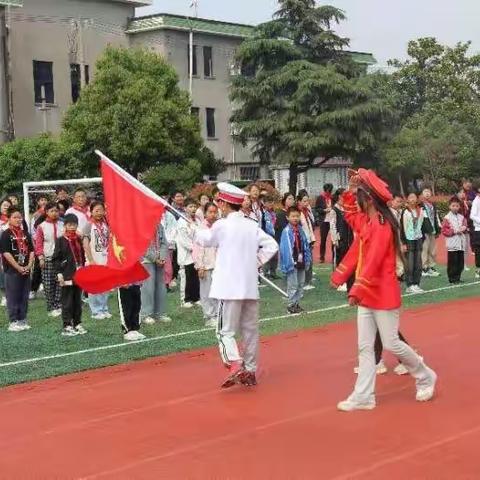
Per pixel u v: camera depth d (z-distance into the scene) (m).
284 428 6.84
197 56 45.09
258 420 7.12
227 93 46.38
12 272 12.16
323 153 40.00
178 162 35.00
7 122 37.31
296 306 13.27
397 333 7.34
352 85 39.16
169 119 34.41
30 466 6.13
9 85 37.34
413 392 7.88
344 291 15.80
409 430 6.63
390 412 7.20
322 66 39.94
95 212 12.85
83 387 8.66
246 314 8.38
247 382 8.37
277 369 9.20
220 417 7.27
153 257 12.38
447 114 43.66
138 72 34.50
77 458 6.28
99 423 7.25
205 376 8.96
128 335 11.27
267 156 41.47
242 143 41.78
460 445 6.20
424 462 5.84
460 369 8.82
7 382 8.90
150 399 8.03
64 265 11.67
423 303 13.89
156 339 11.22
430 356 9.55
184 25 43.59
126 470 5.95
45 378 9.12
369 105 38.78
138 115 33.62
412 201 15.24
